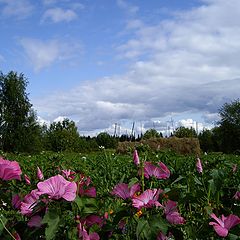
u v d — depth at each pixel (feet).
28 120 243.60
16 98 241.76
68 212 8.27
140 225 7.89
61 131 236.22
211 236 8.54
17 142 237.04
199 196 10.15
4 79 245.65
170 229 8.30
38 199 8.19
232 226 8.18
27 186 11.22
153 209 8.36
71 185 7.93
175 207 8.43
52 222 7.61
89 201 8.43
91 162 32.01
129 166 27.91
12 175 8.56
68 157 51.72
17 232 8.54
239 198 10.73
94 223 8.43
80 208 8.27
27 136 238.68
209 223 8.16
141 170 9.66
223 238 8.46
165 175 9.59
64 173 10.37
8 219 8.97
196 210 11.65
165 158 19.53
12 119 239.50
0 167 8.52
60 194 7.84
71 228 8.05
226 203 11.10
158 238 7.91
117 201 10.90
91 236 8.17
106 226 8.54
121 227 8.68
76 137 227.61
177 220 8.34
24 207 8.57
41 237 8.28
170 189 8.91
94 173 24.34
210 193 10.96
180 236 8.30
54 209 7.73
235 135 263.08
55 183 7.91
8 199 9.12
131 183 8.66
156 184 10.82
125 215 8.29
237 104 261.85
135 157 10.04
